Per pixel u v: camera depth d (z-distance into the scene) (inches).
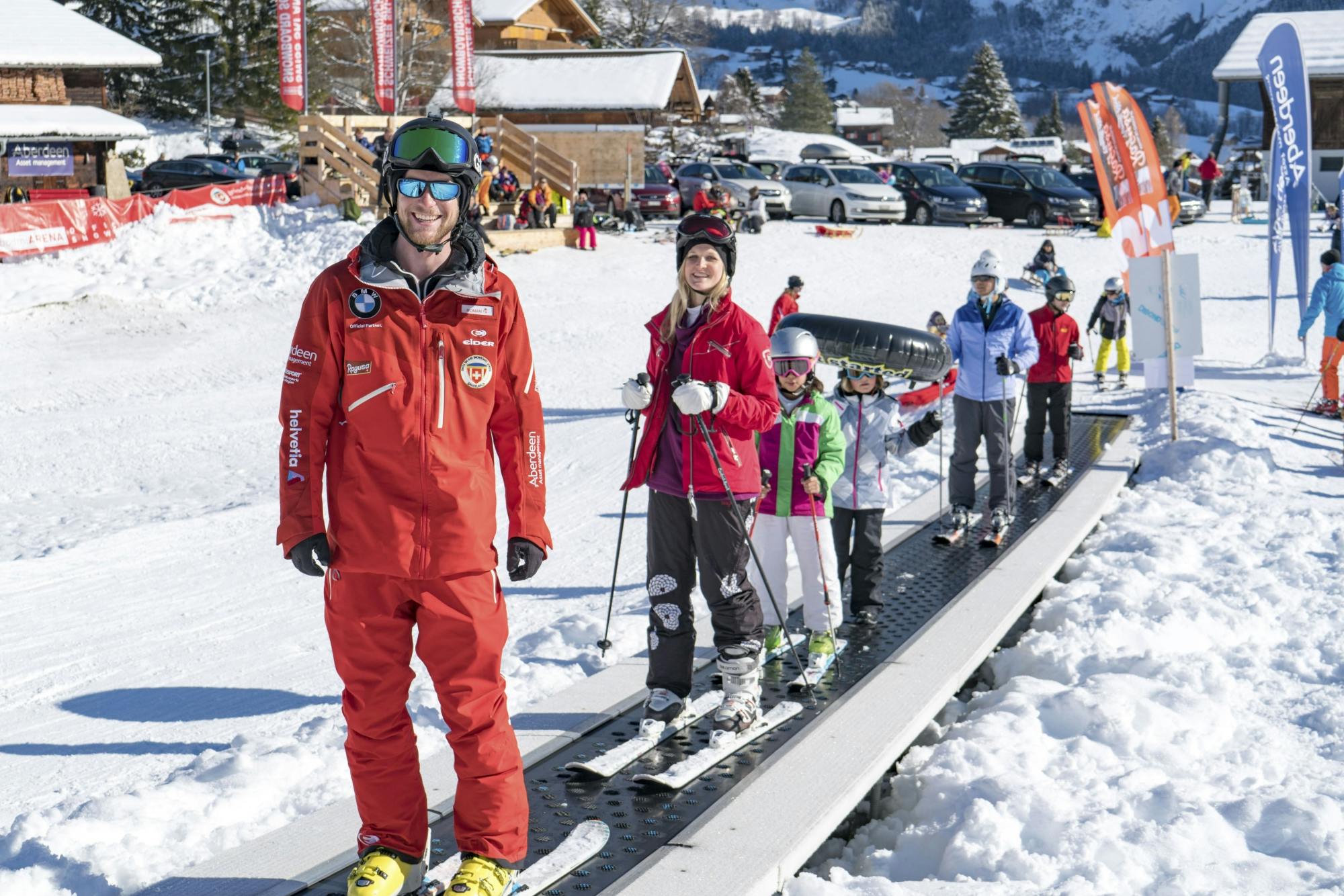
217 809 175.3
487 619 132.0
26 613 308.2
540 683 234.7
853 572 257.9
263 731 219.1
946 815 176.7
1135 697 212.4
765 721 196.4
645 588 316.2
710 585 187.9
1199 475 424.5
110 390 738.8
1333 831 159.9
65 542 401.1
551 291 1022.4
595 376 716.7
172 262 1014.4
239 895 140.9
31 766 205.2
